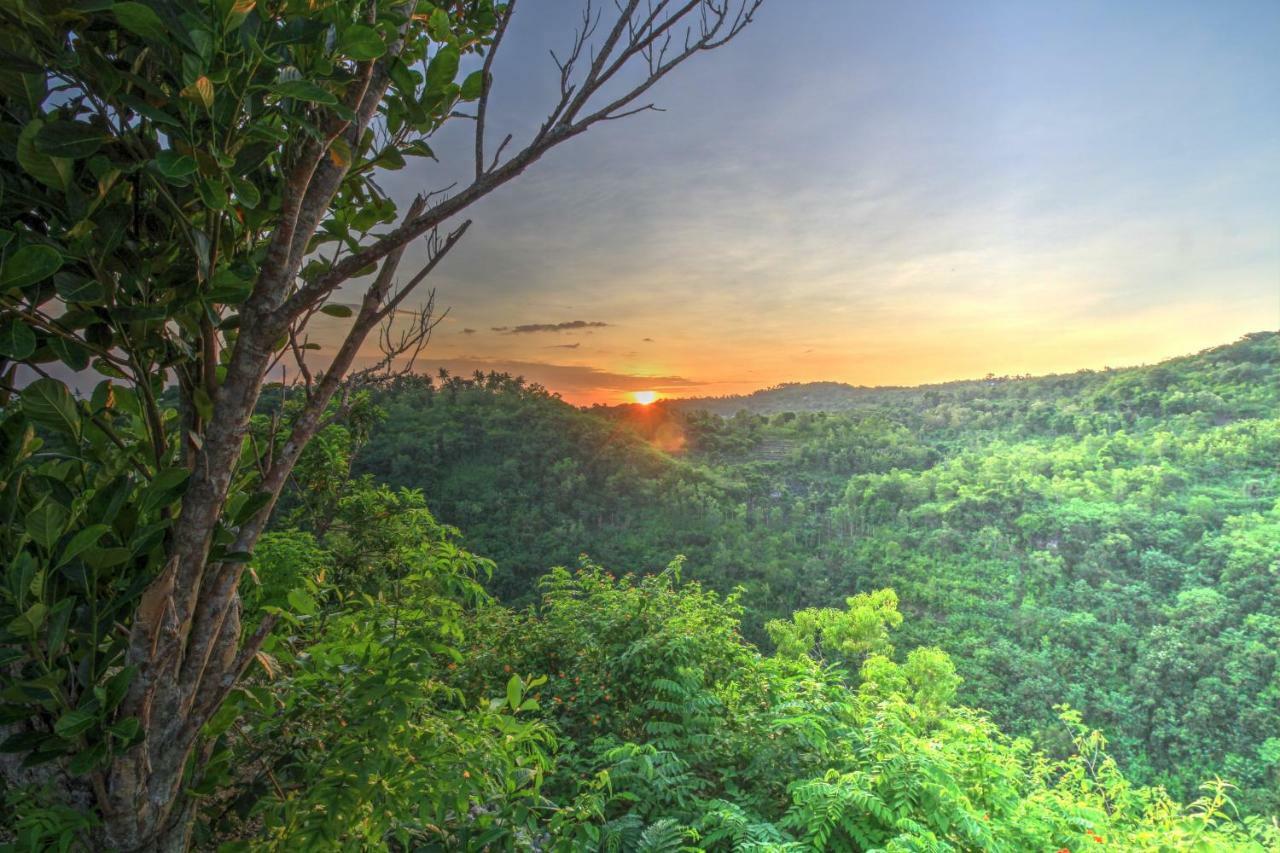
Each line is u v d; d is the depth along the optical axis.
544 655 5.34
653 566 80.44
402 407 95.31
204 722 1.29
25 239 1.03
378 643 2.09
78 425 1.12
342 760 1.60
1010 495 104.94
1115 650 69.25
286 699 1.87
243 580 1.70
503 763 1.91
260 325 1.11
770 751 4.12
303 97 0.94
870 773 3.79
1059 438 135.00
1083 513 96.38
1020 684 66.62
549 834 2.15
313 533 3.87
